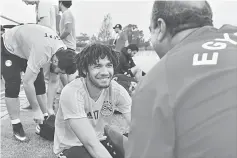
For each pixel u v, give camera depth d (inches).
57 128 68.7
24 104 161.6
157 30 35.7
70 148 65.1
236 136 25.8
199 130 26.8
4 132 114.8
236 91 27.3
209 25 34.3
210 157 26.2
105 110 67.0
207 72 28.5
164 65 30.5
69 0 167.8
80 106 60.7
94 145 57.8
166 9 33.5
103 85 60.9
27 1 140.9
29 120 132.3
